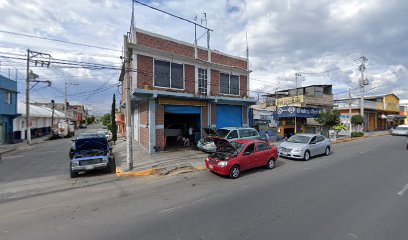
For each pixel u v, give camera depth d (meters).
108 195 6.64
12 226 4.66
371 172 8.54
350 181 7.36
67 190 7.36
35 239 4.07
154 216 4.95
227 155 8.60
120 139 24.42
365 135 26.25
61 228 4.50
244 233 4.08
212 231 4.18
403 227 4.21
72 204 5.94
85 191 7.15
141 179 8.45
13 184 8.27
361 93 28.78
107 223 4.66
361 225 4.30
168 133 16.75
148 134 13.34
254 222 4.52
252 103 17.30
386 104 38.84
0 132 20.83
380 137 25.19
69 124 31.55
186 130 17.17
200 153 13.15
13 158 13.99
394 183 7.03
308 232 4.06
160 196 6.35
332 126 20.30
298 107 20.61
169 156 12.28
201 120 14.85
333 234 3.98
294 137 12.98
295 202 5.57
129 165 9.64
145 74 12.77
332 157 12.27
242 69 17.25
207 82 15.41
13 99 22.12
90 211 5.38
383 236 3.90
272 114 19.92
